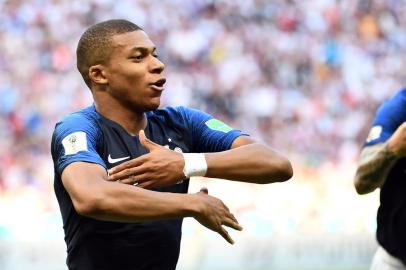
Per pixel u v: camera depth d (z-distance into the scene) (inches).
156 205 297.1
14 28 1945.1
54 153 325.1
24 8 1980.8
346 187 1456.7
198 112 358.6
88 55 333.7
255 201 1326.3
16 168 1582.2
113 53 329.7
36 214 1235.2
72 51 1927.9
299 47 2084.2
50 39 1940.2
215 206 302.8
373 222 1320.1
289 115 1910.7
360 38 2160.4
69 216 333.4
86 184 299.9
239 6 2129.7
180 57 2003.0
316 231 1331.2
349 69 2073.1
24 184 1508.4
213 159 319.9
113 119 336.8
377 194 1336.1
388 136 427.5
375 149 421.7
